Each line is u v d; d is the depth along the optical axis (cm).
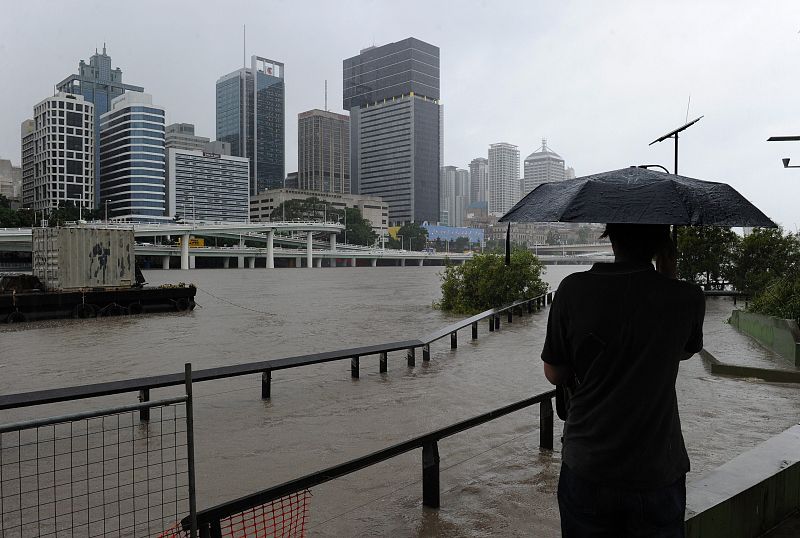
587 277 224
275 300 3738
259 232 15925
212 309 3077
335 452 716
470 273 2794
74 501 552
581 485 219
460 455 681
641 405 211
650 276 217
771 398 936
